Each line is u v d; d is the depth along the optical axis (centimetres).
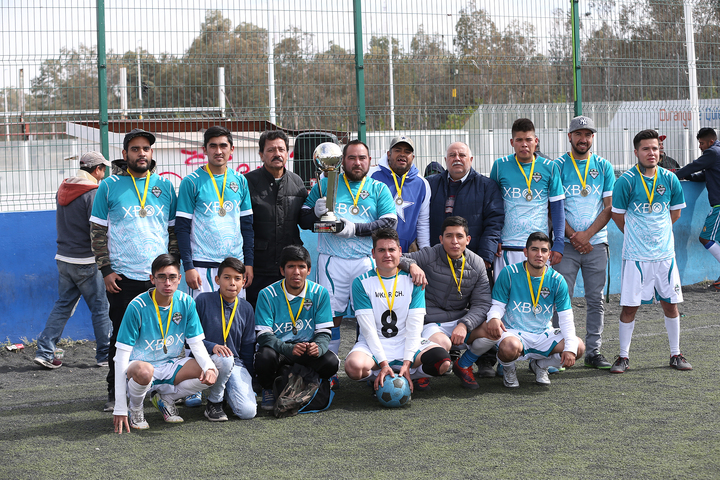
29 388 523
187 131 730
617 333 667
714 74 910
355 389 484
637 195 512
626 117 856
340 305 496
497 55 785
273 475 311
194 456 341
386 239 442
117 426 385
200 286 458
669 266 507
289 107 724
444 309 485
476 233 523
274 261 492
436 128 766
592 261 538
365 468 318
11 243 672
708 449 331
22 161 677
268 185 491
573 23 816
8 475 318
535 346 471
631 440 348
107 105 680
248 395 413
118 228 442
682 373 491
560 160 558
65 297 595
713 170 861
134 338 395
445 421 393
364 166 494
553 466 314
